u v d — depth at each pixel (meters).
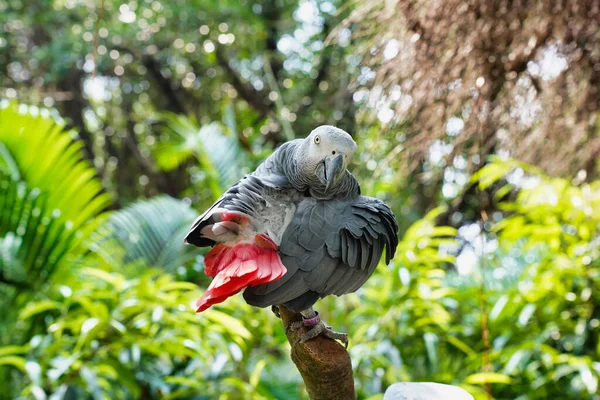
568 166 3.77
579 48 3.24
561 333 4.11
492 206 4.94
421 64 3.11
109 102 9.94
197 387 3.71
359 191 2.02
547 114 3.40
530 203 3.94
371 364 3.93
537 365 3.90
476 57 3.12
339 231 1.80
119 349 3.60
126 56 9.17
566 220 3.99
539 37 3.14
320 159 1.78
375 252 1.86
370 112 3.30
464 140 3.28
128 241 4.45
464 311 4.33
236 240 1.72
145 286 3.61
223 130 5.07
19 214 4.07
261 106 8.66
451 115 3.17
